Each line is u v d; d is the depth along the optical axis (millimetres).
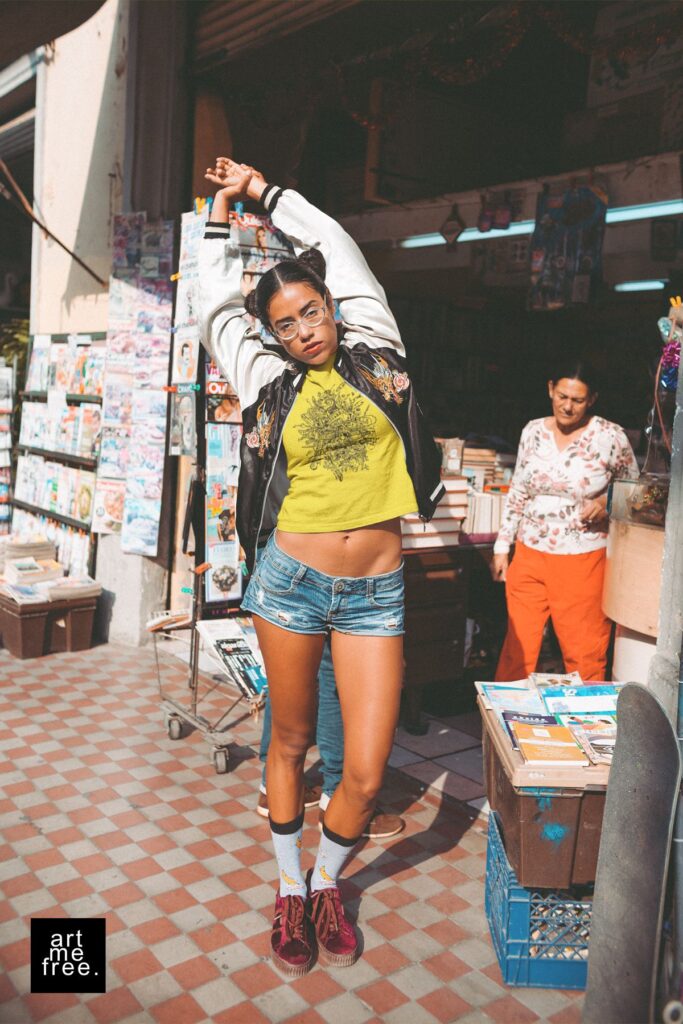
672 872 2266
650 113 6031
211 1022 2342
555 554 3900
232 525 4184
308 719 2592
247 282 3928
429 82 6219
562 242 5395
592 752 2455
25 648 5480
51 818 3453
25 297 10344
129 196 5578
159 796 3674
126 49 5691
